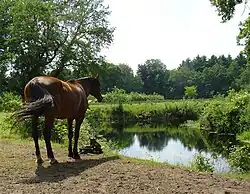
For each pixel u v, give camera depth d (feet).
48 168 28.02
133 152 69.67
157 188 23.11
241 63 364.17
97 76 37.83
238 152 45.85
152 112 152.25
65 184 23.67
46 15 129.18
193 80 351.67
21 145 38.91
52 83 28.02
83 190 22.41
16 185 23.29
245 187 24.53
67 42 135.54
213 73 346.54
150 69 368.68
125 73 339.77
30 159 31.27
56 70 134.41
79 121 33.17
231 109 102.17
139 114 150.41
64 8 136.56
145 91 348.59
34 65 131.34
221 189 23.53
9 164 28.86
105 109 145.59
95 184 23.72
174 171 27.91
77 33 136.87
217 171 40.27
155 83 352.69
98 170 27.40
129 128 123.85
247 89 120.88
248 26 60.49
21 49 129.70
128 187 23.17
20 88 130.52
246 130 97.60
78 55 136.26
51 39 130.41
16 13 129.49
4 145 38.58
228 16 59.06
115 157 33.42
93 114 73.67
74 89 31.24
